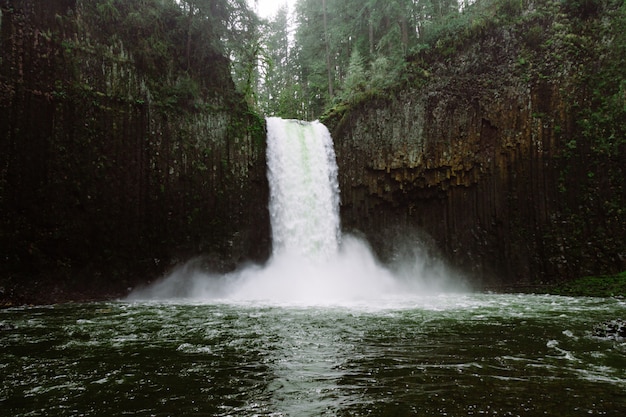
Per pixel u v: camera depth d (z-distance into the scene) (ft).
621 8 67.87
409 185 79.25
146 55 65.10
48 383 16.49
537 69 72.13
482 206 74.69
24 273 52.34
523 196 71.51
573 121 69.15
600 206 65.82
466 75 77.20
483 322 32.81
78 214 56.44
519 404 13.62
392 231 80.43
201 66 73.20
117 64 62.08
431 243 77.92
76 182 56.34
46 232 53.93
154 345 23.99
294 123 81.41
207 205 68.74
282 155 77.97
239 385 16.20
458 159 76.02
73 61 57.67
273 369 18.56
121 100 61.46
